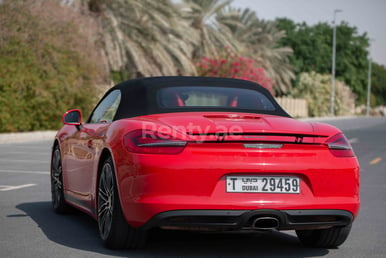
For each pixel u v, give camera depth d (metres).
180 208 4.75
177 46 34.62
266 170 4.84
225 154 4.83
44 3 25.02
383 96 115.75
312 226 5.07
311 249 5.68
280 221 4.92
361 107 93.81
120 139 5.15
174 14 33.03
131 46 31.22
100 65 27.20
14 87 22.66
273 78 52.28
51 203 8.21
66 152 7.03
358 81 81.50
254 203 4.81
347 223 5.20
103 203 5.55
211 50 43.91
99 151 5.66
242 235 6.25
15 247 5.52
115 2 31.11
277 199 4.88
